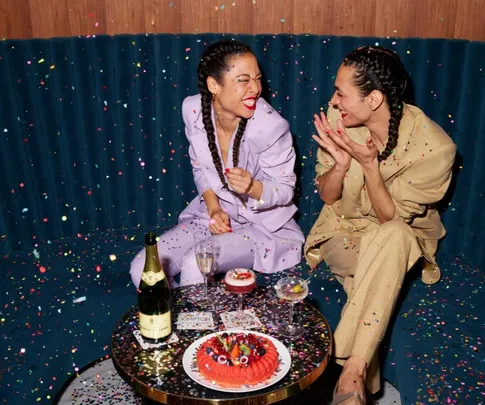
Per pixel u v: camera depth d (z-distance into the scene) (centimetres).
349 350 209
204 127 248
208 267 201
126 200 298
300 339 185
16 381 200
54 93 276
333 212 253
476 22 263
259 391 162
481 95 249
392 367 236
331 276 256
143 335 183
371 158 221
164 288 183
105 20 288
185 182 296
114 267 263
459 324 219
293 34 275
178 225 266
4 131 267
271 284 246
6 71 263
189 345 182
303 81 277
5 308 234
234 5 286
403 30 275
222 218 247
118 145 290
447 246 272
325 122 231
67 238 290
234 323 192
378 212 232
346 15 280
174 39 278
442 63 259
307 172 287
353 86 219
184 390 163
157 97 284
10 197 274
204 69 237
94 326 245
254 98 235
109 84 281
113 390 237
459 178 263
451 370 196
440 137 226
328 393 241
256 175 260
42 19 279
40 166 279
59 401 228
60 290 246
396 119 222
